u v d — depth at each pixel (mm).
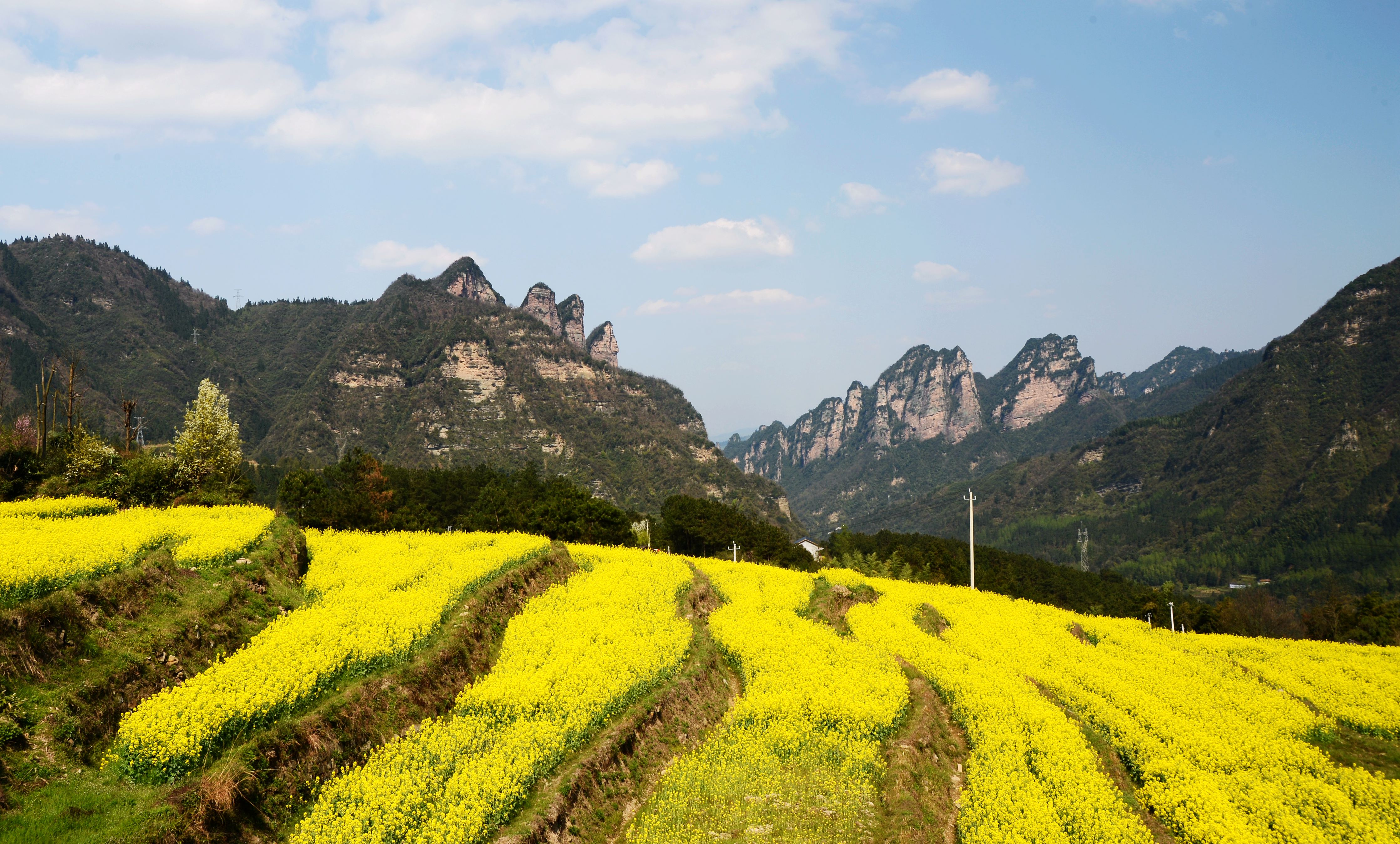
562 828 16031
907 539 121812
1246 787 21719
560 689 20781
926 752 22016
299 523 51281
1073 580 111500
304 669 16797
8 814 11602
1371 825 20078
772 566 52062
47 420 49938
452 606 24203
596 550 44531
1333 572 144375
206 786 12930
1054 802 19203
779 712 23203
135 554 20641
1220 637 45469
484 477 97062
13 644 14117
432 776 15758
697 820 17234
